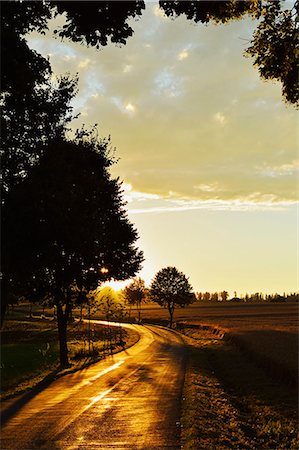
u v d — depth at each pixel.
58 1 10.14
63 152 17.70
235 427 16.42
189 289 117.44
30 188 15.82
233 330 60.38
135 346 57.78
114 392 22.38
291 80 11.52
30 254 16.78
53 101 18.22
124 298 138.25
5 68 12.95
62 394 22.19
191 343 60.53
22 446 12.77
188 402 18.69
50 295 34.47
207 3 10.51
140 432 14.15
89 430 14.59
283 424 17.20
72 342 59.50
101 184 20.09
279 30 11.12
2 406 19.36
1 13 12.09
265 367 30.05
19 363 35.72
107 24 10.38
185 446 12.46
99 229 19.50
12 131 16.16
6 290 16.25
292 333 52.31
